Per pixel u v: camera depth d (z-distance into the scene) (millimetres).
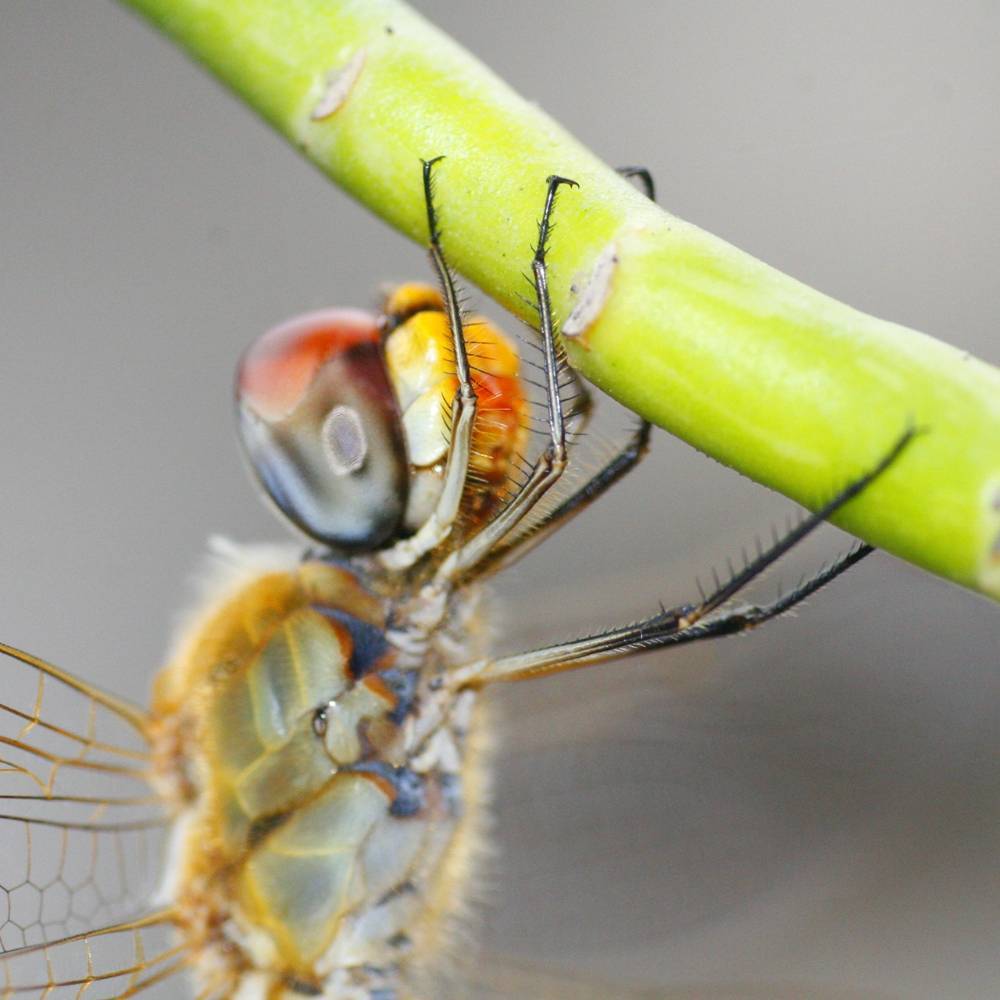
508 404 86
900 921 101
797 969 97
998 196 118
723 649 97
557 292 80
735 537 98
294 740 89
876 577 96
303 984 90
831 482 79
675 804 97
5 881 88
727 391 79
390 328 87
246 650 89
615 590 97
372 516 87
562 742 97
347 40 82
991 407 78
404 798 90
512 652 96
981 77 120
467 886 92
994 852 98
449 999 94
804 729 97
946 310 115
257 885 90
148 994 89
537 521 87
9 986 87
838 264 117
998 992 102
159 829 90
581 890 97
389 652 89
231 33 82
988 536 78
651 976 97
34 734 89
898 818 97
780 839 97
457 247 81
